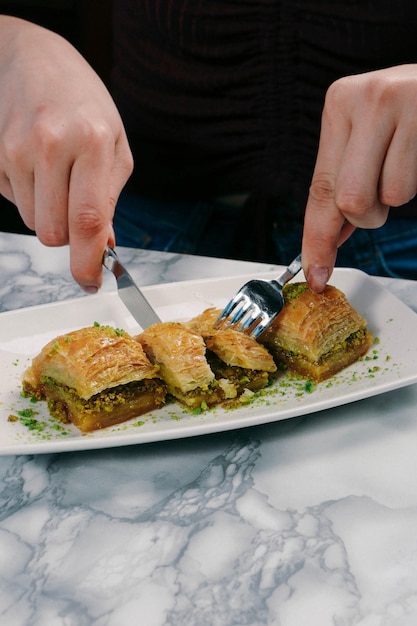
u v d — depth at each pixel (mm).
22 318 579
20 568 432
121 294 574
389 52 733
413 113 502
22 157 535
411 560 429
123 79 824
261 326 561
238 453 495
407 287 654
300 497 466
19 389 539
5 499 471
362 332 566
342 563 429
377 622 403
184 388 518
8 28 626
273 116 759
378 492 467
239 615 408
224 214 823
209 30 748
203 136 788
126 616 409
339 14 718
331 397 507
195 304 613
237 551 437
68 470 487
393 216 775
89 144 520
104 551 439
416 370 525
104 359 509
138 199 848
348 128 520
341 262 791
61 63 580
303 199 776
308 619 406
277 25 729
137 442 479
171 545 441
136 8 788
